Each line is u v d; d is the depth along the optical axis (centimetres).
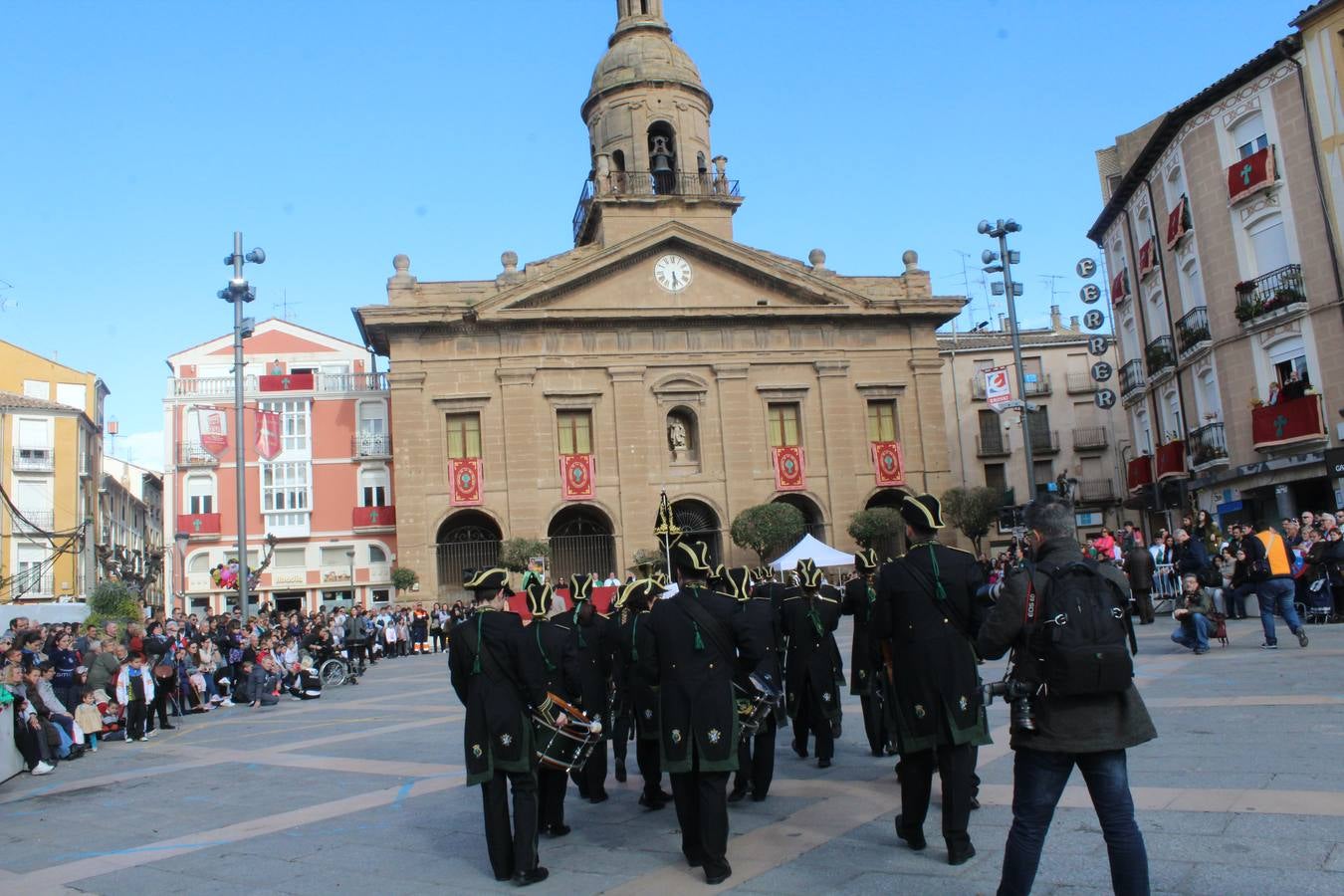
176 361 5459
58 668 1742
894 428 4678
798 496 4541
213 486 4872
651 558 4109
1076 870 604
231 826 950
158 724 2044
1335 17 2811
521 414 4316
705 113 5016
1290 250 2967
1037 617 511
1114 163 4322
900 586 698
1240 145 3150
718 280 4572
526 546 4019
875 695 1045
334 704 2197
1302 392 2931
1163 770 828
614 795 1011
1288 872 563
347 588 4825
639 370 4431
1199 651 1662
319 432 4944
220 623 2639
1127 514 5594
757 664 712
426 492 4244
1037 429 5653
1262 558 1645
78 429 5056
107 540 5662
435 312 4275
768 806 861
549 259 4541
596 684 969
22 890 765
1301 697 1113
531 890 683
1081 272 4088
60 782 1350
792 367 4603
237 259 2967
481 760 711
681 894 639
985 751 1012
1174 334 3538
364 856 801
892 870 651
